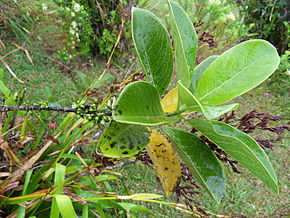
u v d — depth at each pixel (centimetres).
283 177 82
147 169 78
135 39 23
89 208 54
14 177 48
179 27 25
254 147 22
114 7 122
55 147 58
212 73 22
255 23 128
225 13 93
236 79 21
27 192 50
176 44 22
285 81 92
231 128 24
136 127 25
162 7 124
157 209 69
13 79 99
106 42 114
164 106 31
